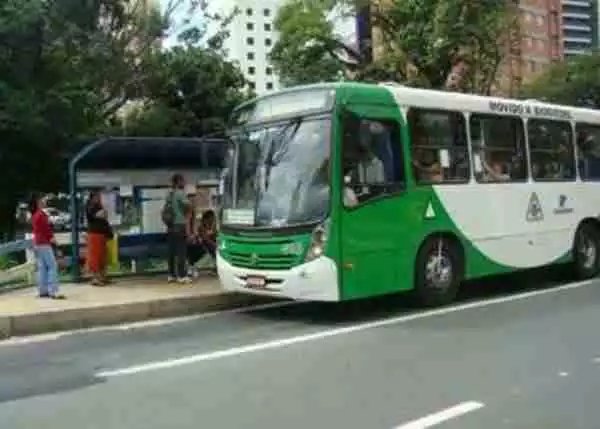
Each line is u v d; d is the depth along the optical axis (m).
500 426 6.30
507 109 13.66
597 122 15.75
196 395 7.36
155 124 29.17
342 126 11.11
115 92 28.78
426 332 10.30
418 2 27.62
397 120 11.80
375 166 11.50
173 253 14.09
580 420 6.45
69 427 6.44
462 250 12.77
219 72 31.84
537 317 11.27
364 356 8.92
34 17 20.86
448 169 12.56
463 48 27.64
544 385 7.54
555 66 55.84
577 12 84.25
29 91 21.41
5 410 6.99
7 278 14.33
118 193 14.95
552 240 14.49
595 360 8.54
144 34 29.17
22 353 9.55
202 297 12.55
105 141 14.28
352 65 30.20
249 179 11.84
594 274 15.59
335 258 10.97
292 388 7.55
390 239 11.64
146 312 11.92
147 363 8.80
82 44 24.67
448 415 6.59
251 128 12.08
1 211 24.92
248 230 11.57
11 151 22.92
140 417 6.67
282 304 13.03
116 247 14.78
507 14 27.67
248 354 9.17
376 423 6.39
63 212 25.00
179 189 14.11
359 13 29.38
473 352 9.02
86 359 9.11
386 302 12.83
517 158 13.84
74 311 11.27
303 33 30.06
